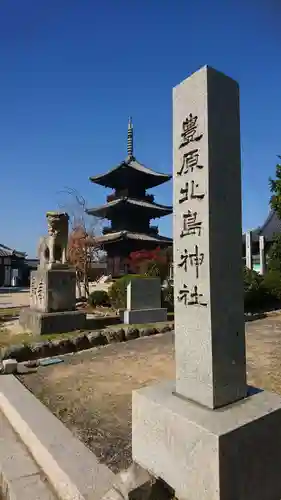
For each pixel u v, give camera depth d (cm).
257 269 2475
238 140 269
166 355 699
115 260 2891
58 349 743
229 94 266
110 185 2984
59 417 404
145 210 2855
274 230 2375
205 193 246
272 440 230
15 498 276
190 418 223
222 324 244
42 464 317
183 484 222
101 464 291
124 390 495
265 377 524
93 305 1478
